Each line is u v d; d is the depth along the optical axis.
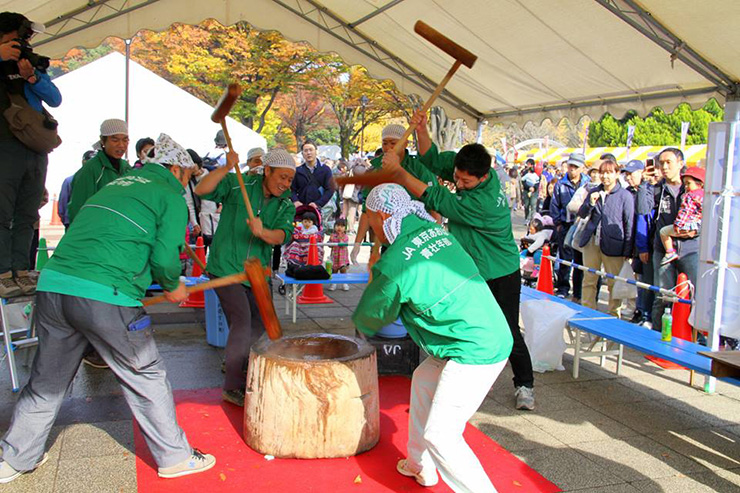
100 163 4.72
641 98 6.78
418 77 8.87
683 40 5.14
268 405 3.54
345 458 3.58
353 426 3.57
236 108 23.45
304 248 8.30
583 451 3.81
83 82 14.48
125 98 14.20
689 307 5.44
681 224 5.88
